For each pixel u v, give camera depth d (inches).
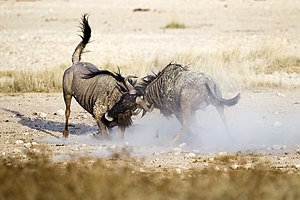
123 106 1974.7
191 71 1982.0
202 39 4525.1
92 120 2487.7
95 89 2042.3
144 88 2020.2
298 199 1270.9
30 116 2561.5
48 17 6171.3
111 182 1290.6
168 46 4232.3
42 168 1456.7
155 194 1234.0
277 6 6540.4
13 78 3235.7
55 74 3238.2
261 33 4805.6
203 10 6466.5
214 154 1850.4
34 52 4180.6
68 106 2149.4
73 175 1378.0
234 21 5634.8
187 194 1245.1
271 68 3454.7
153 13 6314.0
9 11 6712.6
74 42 4557.1
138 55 3831.2
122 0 7519.7
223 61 3442.4
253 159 1745.8
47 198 1235.9
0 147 1973.4
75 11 6594.5
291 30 4965.6
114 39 4618.6
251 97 2834.6
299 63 3553.2
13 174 1392.7
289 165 1678.2
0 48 4347.9
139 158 1774.1
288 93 2918.3
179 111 1993.1
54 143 2057.1
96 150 1907.0
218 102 1988.2
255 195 1254.9
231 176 1400.1
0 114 2593.5
